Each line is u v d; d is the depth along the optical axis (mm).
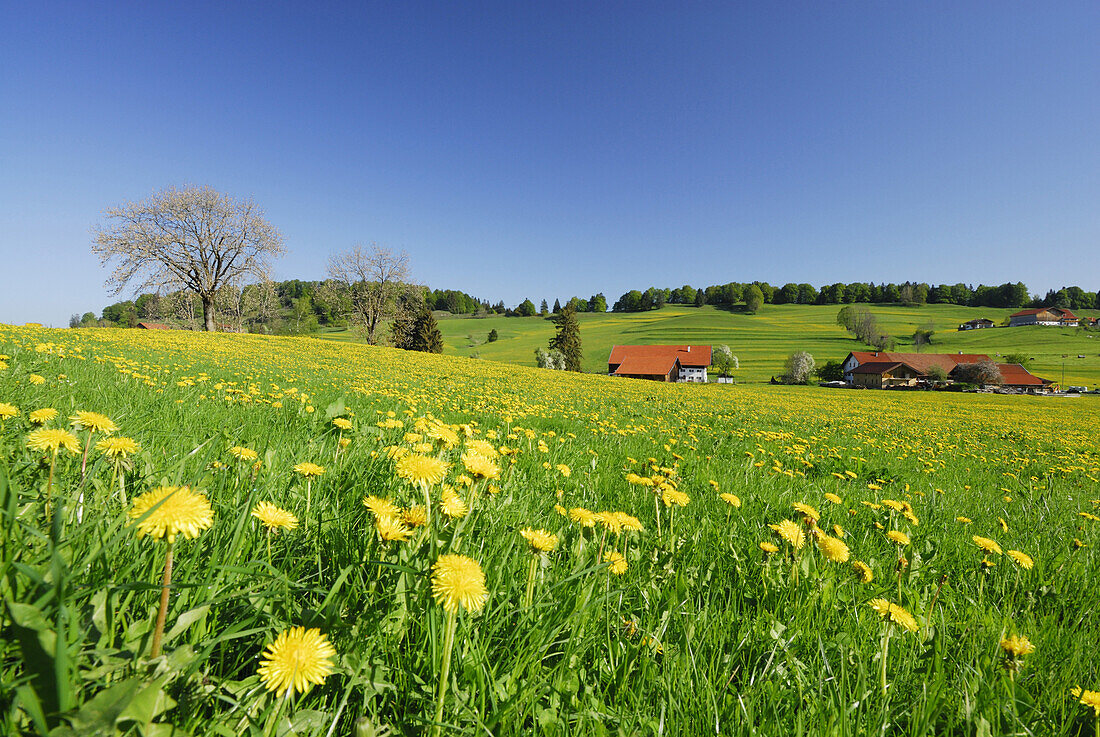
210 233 47750
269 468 2514
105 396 4562
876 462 9984
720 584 2475
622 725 1367
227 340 36062
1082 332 156875
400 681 1319
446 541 1604
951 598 2674
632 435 9883
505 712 1242
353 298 69312
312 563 1691
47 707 684
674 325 181125
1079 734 1669
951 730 1563
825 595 2299
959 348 147500
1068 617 2641
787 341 155875
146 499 1020
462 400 13766
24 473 1761
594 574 2033
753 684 1638
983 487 8352
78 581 1183
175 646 1135
